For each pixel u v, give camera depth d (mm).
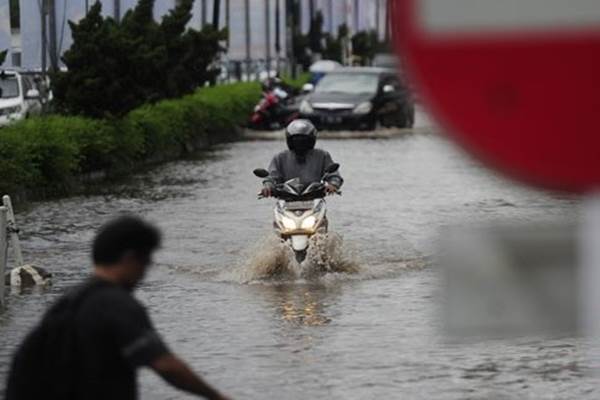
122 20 81750
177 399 22438
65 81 73500
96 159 70125
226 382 23688
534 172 6023
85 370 12227
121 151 73438
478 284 6219
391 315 30516
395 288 34594
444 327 6266
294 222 36938
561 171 6020
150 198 59375
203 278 36781
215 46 97000
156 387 23250
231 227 48031
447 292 6262
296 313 31172
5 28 73688
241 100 107750
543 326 6160
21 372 12461
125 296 12344
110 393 12211
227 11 125812
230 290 34781
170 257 40594
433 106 6062
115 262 12609
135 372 12516
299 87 140750
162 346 12250
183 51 94062
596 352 25812
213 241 44250
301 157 37625
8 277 36375
